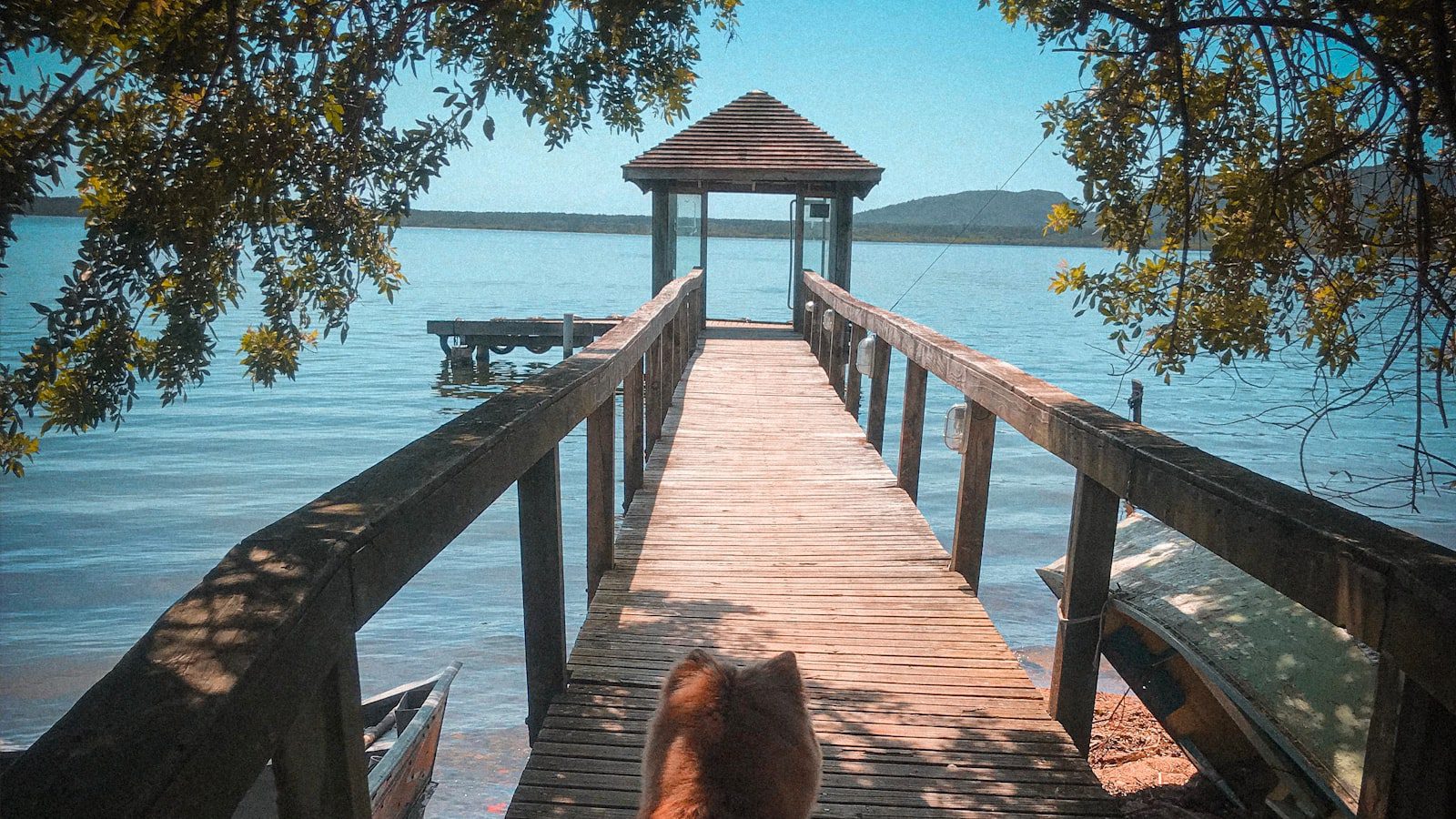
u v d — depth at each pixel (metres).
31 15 3.08
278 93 4.04
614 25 4.32
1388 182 3.69
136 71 3.66
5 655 8.90
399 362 30.81
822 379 12.60
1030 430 4.04
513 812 3.03
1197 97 4.27
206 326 4.31
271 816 1.54
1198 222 4.30
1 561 11.62
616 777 3.24
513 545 12.38
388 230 5.08
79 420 4.09
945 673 4.15
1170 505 2.74
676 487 7.39
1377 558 1.85
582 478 16.02
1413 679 1.75
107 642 9.27
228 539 12.69
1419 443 3.16
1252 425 20.59
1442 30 2.57
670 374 10.66
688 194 17.44
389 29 4.12
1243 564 2.34
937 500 14.91
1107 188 4.32
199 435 19.70
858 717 3.74
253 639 1.40
